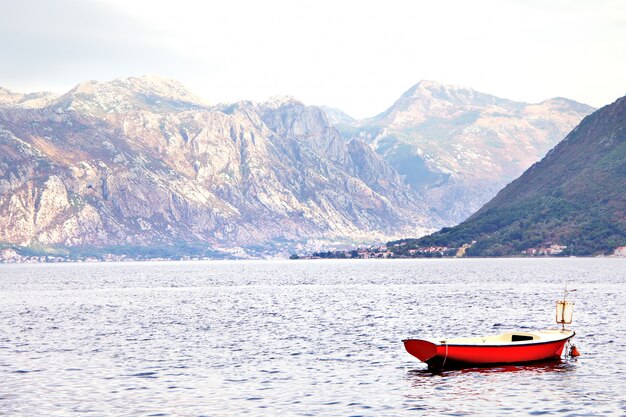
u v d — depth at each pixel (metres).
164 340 105.69
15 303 188.50
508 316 133.62
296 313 145.75
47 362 86.44
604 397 66.06
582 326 114.50
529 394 67.56
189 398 66.94
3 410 62.88
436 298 181.62
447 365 79.31
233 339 106.00
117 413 61.75
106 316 145.38
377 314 140.25
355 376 76.38
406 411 62.12
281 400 66.06
